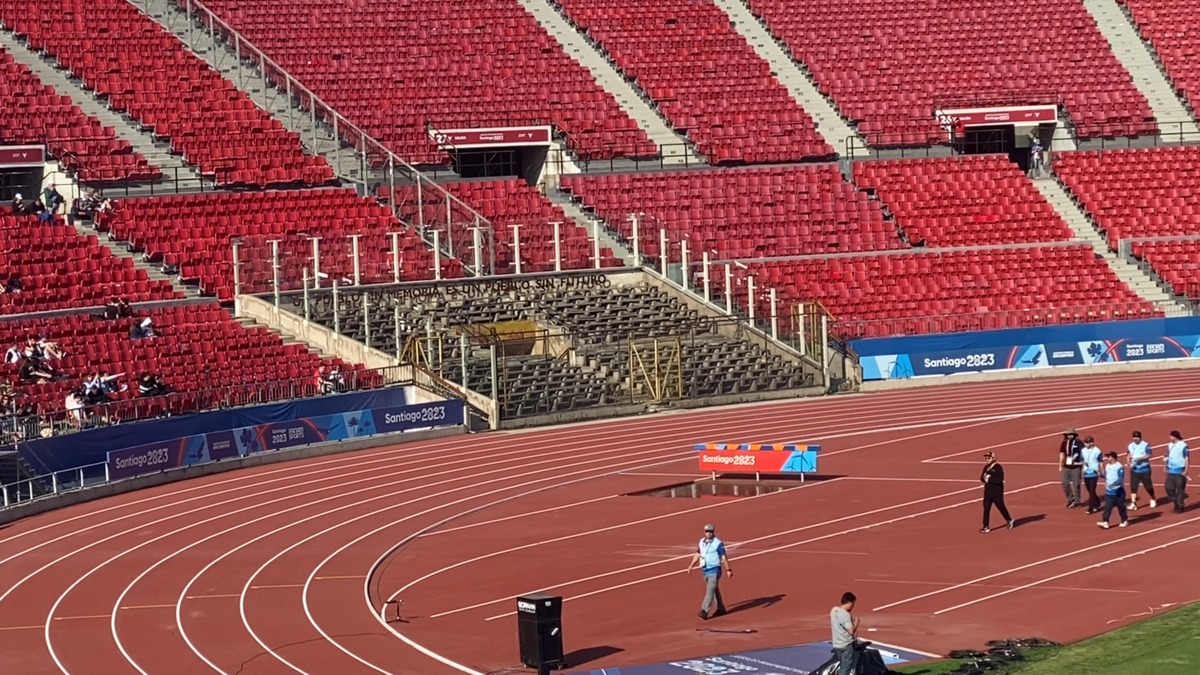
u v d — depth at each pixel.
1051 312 66.50
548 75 75.44
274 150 66.62
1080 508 38.41
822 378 62.97
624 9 80.19
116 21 69.62
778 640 27.98
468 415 55.97
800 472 44.72
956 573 32.47
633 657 27.30
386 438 53.47
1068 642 27.00
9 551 37.97
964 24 83.38
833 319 64.56
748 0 82.69
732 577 32.91
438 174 69.81
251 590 33.31
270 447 50.50
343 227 63.62
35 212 59.16
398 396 54.47
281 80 70.38
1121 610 28.88
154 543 38.44
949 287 68.25
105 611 31.81
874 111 78.12
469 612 31.03
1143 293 69.62
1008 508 38.94
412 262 61.38
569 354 60.03
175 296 57.78
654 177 71.00
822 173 73.38
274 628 30.09
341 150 67.81
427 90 72.81
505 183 68.56
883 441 50.69
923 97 79.25
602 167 72.69
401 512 41.66
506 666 27.00
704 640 28.25
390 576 34.47
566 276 63.50
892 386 63.94
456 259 62.56
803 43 81.06
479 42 76.06
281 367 54.59
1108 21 84.75
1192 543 34.00
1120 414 54.06
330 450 51.94
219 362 54.06
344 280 59.66
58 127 63.41
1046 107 76.88
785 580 32.69
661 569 34.12
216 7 73.56
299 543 38.03
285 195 63.91
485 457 50.31
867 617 29.30
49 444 44.09
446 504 42.69
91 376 50.91
